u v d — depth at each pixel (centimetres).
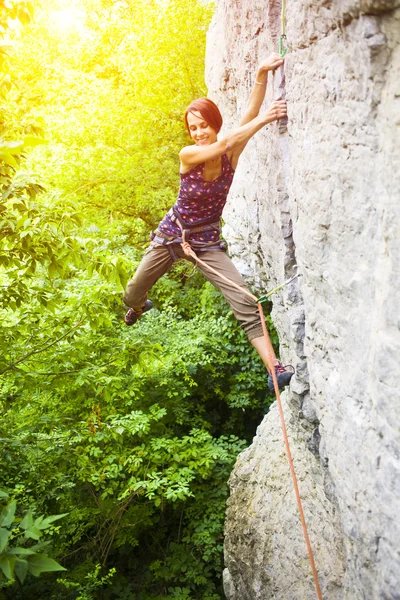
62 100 1213
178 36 1062
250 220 560
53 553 721
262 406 941
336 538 464
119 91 1149
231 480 702
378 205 241
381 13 214
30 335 477
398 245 221
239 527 631
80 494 773
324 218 301
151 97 1107
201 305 998
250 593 592
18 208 358
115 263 386
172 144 1122
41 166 1064
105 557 793
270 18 399
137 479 750
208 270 369
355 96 250
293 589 497
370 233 252
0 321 494
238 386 924
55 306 433
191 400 964
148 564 876
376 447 257
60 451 526
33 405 615
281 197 402
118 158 1069
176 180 1102
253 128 346
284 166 388
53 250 378
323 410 347
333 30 263
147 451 752
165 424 880
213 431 972
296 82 327
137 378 793
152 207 1078
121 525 787
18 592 741
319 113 295
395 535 246
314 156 308
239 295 361
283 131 382
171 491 711
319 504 505
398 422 233
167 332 883
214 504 838
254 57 477
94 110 1107
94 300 445
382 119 230
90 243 378
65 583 685
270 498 594
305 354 377
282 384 346
